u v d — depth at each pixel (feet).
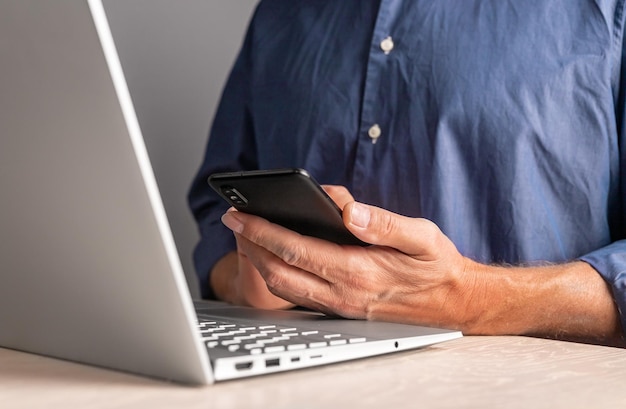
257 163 4.92
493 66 3.78
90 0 1.34
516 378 1.82
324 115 4.12
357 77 4.07
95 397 1.54
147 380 1.71
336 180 4.13
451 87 3.81
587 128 3.75
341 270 2.59
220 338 1.93
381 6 4.02
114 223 1.52
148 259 1.50
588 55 3.73
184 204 5.75
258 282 3.37
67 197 1.58
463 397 1.58
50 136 1.53
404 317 2.77
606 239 3.82
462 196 3.82
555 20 3.80
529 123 3.72
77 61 1.41
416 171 3.86
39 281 1.83
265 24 4.64
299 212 2.43
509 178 3.73
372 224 2.45
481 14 3.87
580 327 3.11
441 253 2.68
